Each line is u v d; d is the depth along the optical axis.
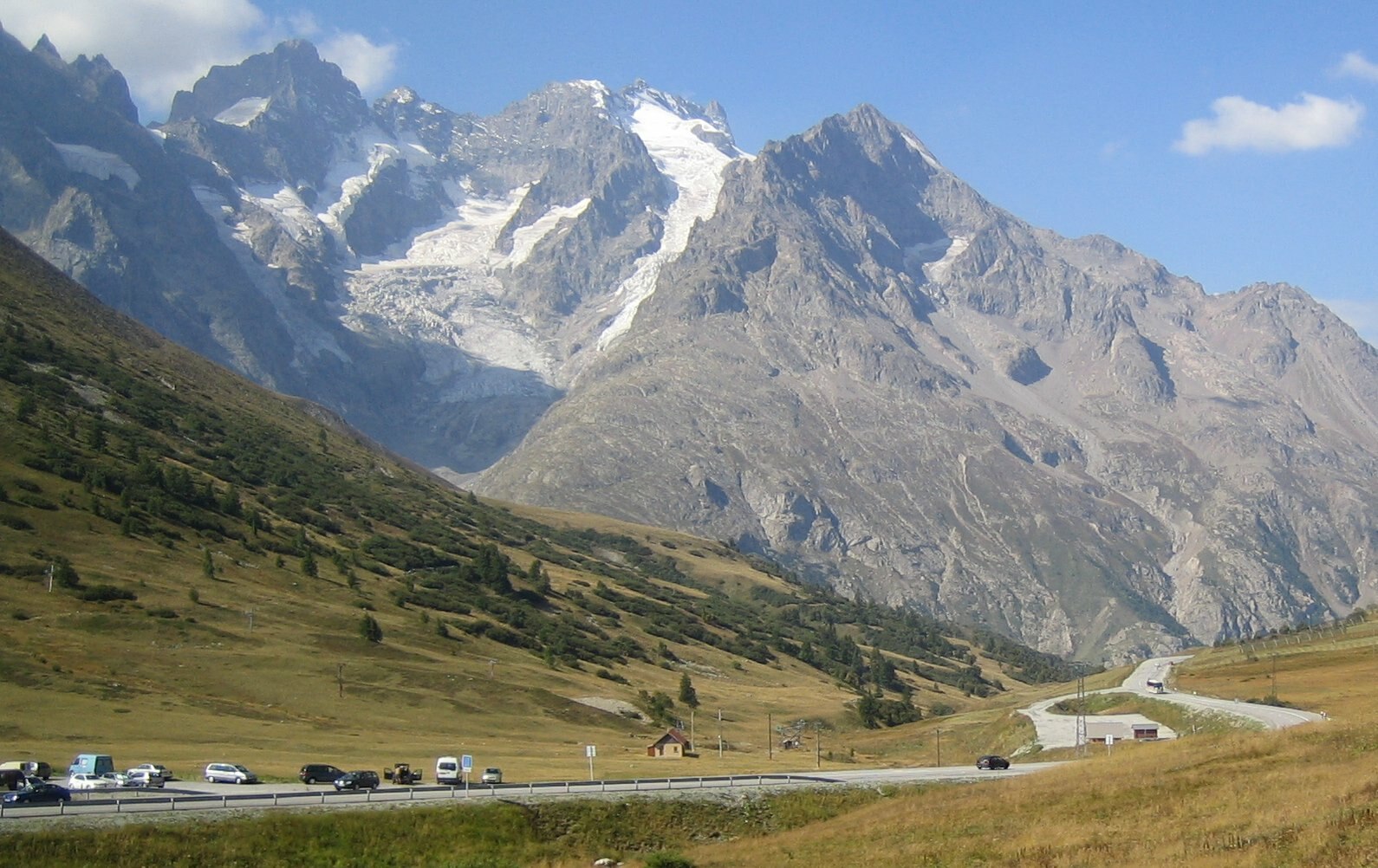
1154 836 83.44
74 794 107.56
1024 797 102.06
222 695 184.50
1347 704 169.88
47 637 188.38
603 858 100.94
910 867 86.19
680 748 182.62
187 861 90.69
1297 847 75.25
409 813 102.69
